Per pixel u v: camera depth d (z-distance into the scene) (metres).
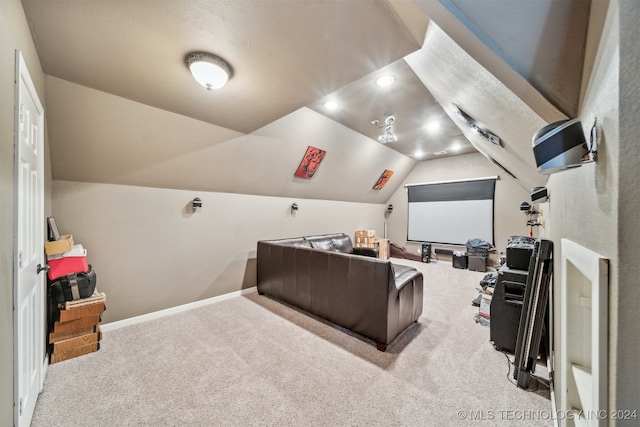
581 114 0.79
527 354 1.67
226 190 3.43
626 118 0.48
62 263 1.94
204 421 1.40
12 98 1.08
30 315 1.38
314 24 1.28
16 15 1.10
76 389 1.63
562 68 0.78
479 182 5.47
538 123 1.11
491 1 0.75
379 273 2.12
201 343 2.21
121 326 2.54
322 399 1.57
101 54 1.51
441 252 5.92
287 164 3.79
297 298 2.91
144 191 2.72
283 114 2.40
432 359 1.99
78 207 2.34
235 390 1.64
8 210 1.04
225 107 2.25
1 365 0.97
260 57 1.55
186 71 1.69
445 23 0.90
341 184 5.09
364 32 1.34
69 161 2.20
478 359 1.99
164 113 2.31
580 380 0.89
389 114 3.36
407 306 2.41
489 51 0.85
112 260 2.53
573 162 0.67
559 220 1.35
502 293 2.12
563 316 1.05
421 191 6.35
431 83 2.15
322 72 1.71
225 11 1.19
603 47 0.56
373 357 2.01
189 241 3.07
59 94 1.83
